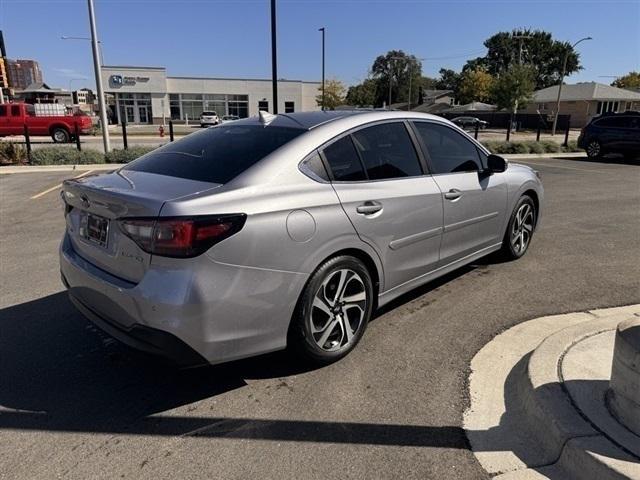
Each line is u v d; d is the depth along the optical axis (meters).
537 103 60.59
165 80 59.91
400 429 2.79
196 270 2.69
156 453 2.62
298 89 64.94
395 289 3.89
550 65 88.88
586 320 4.09
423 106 83.50
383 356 3.58
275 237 2.94
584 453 2.36
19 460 2.57
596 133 19.38
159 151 3.93
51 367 3.47
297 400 3.08
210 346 2.79
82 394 3.16
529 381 2.96
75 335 3.94
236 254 2.79
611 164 17.84
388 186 3.69
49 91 58.62
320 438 2.73
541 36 89.19
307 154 3.30
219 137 3.74
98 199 3.01
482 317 4.19
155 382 3.29
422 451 2.61
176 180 3.13
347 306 3.46
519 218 5.52
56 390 3.20
